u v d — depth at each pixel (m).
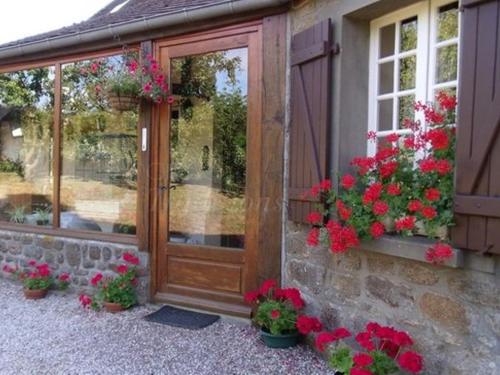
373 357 2.43
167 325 3.85
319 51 3.11
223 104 4.14
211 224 4.22
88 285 4.80
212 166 4.23
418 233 2.60
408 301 2.59
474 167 2.10
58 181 5.19
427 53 2.78
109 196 4.82
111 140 4.79
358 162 2.73
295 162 3.41
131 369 3.02
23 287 4.92
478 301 2.20
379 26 3.09
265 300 3.70
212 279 4.14
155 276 4.44
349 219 2.67
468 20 2.13
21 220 5.59
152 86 4.14
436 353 2.41
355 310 2.97
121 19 4.59
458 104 2.18
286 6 3.61
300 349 3.34
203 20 4.01
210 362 3.13
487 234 2.06
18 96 5.61
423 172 2.37
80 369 3.02
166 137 4.36
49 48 4.90
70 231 5.02
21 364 3.09
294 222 3.56
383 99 3.07
